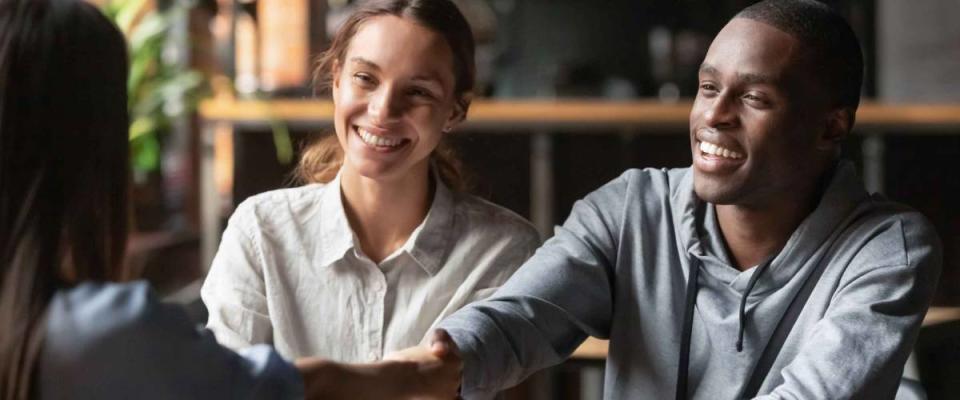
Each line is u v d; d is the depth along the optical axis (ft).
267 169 11.68
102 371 3.16
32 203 3.21
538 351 4.65
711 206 4.62
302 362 3.84
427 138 4.72
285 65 15.23
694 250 4.58
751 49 4.20
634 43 18.90
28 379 3.19
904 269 4.26
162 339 3.22
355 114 4.68
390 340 4.91
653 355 4.65
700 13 18.53
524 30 19.08
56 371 3.16
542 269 4.73
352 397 3.96
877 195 4.73
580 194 12.19
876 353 4.10
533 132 12.03
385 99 4.59
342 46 4.78
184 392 3.25
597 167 12.17
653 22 18.80
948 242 12.34
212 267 5.01
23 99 3.20
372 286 4.93
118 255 3.48
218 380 3.32
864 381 4.05
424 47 4.60
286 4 15.14
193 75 12.23
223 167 12.80
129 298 3.23
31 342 3.17
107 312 3.18
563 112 11.94
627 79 18.86
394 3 4.66
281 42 15.19
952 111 11.94
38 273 3.21
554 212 12.11
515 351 4.57
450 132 5.29
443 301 4.96
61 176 3.25
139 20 12.68
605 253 4.81
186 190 14.25
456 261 4.99
